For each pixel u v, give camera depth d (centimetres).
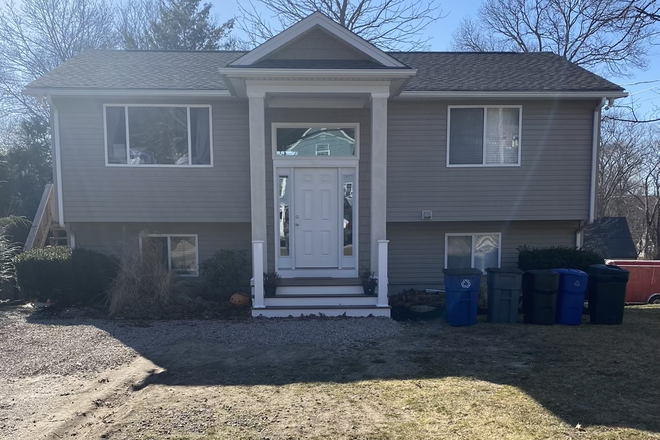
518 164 1195
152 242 1138
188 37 3152
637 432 473
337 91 988
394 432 474
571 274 953
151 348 765
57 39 2722
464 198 1193
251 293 1084
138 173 1147
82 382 618
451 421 498
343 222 1161
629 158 2944
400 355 736
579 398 559
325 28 1008
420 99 1162
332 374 648
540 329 916
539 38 2523
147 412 522
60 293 1049
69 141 1132
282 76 956
